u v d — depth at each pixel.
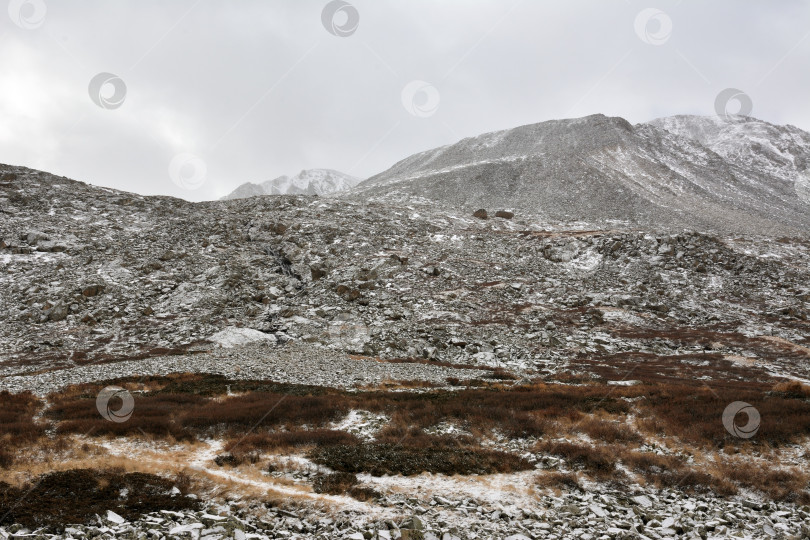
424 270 76.31
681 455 22.75
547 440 24.55
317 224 93.69
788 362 48.34
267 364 44.19
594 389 34.62
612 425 26.11
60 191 102.12
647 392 32.22
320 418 27.58
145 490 17.03
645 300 69.38
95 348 50.34
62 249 75.50
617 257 89.06
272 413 27.84
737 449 22.62
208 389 35.16
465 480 19.81
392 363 46.91
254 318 60.25
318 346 51.78
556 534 15.54
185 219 95.19
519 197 163.75
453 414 28.17
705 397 29.55
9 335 52.41
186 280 69.50
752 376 43.31
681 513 17.30
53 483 16.61
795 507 18.22
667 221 137.50
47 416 27.19
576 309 66.06
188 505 16.31
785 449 22.38
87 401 29.72
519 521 16.66
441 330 56.03
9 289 62.09
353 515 16.20
